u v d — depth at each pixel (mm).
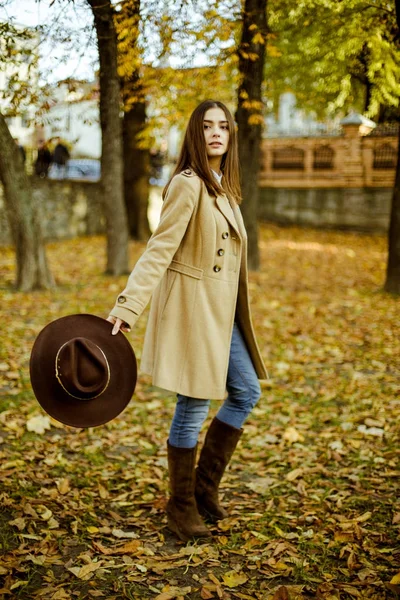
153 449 4156
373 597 2312
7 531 2822
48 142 5801
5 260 13586
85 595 2350
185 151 2889
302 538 2830
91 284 10836
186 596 2371
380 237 19578
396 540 2791
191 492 2938
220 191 2805
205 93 6359
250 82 6711
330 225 21250
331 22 5641
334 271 12969
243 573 2543
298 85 7918
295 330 7730
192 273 2783
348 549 2688
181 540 2875
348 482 3570
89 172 24234
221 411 3090
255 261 12164
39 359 2633
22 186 9742
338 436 4344
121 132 11508
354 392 5414
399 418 4633
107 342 2703
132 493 3400
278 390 5488
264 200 22172
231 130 2898
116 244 11820
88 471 3658
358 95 6258
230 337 2873
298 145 21562
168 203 2746
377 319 8297
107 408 2693
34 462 3742
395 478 3576
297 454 4031
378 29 5453
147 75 5699
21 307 8711
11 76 4945
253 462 3936
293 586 2404
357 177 20703
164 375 2736
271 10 5793
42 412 4625
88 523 2971
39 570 2518
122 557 2660
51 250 15641
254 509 3229
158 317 2848
